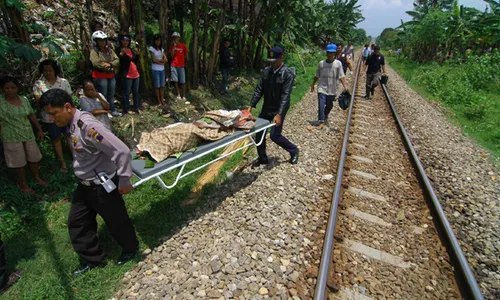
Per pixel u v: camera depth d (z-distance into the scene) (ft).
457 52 69.21
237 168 16.49
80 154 8.51
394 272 10.26
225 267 9.64
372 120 27.53
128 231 9.64
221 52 28.25
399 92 41.50
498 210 13.80
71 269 9.70
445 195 15.06
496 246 11.57
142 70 21.66
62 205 12.80
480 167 18.38
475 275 10.24
